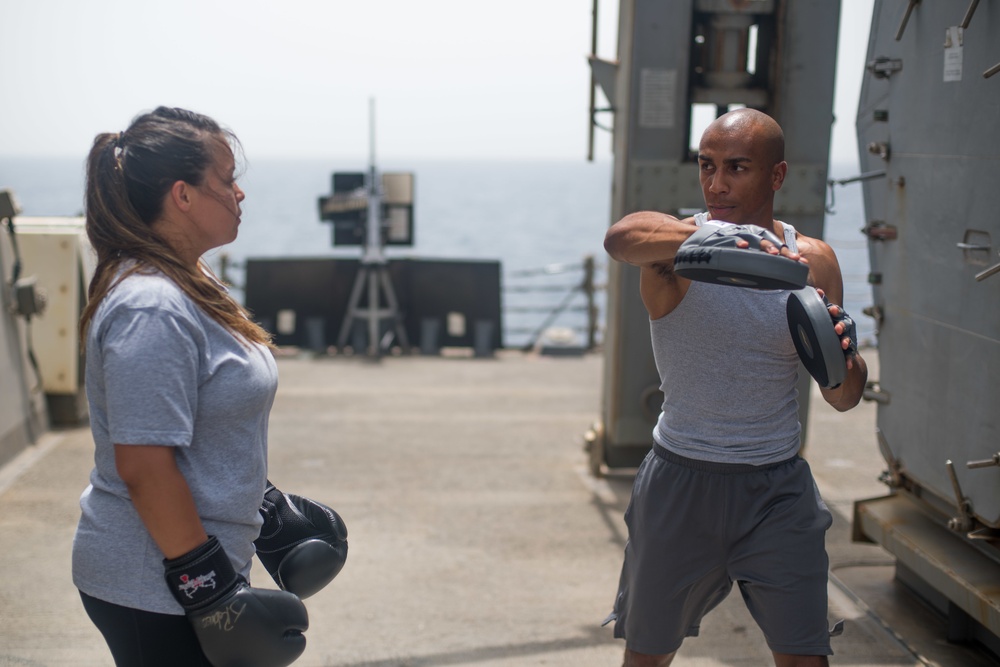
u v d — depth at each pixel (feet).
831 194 12.65
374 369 30.68
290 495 7.58
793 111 16.34
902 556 11.66
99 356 5.89
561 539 15.39
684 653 11.40
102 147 6.16
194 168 6.12
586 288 35.55
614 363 17.78
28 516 15.89
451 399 25.95
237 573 6.17
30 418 19.90
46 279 20.65
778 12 16.10
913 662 11.05
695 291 7.43
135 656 6.08
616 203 17.48
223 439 6.19
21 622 12.15
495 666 11.10
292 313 34.22
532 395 26.55
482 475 18.86
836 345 6.52
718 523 7.70
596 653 11.46
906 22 11.09
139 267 5.98
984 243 9.73
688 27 16.21
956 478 10.28
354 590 13.33
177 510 5.75
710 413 7.59
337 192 34.09
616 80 17.34
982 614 9.92
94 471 6.23
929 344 11.05
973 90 9.78
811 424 23.17
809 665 7.55
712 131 7.45
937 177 10.64
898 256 11.76
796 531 7.57
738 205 7.43
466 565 14.28
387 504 17.11
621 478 18.58
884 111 11.95
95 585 6.02
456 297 34.06
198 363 6.00
